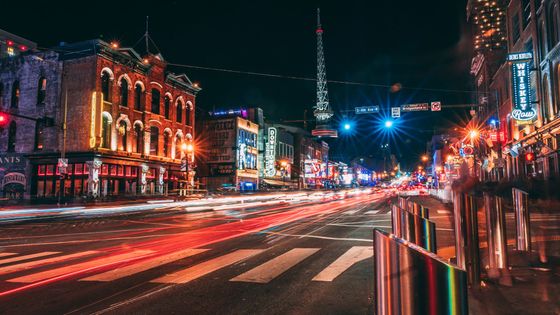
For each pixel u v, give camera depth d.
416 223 4.55
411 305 1.32
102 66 36.53
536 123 29.02
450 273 1.24
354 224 14.73
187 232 13.37
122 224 17.22
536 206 19.34
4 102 39.44
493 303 4.54
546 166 27.72
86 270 7.32
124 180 38.72
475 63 54.97
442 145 98.56
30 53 38.69
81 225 17.23
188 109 49.94
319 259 7.95
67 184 36.22
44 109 37.41
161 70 44.59
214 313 4.70
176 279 6.44
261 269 7.10
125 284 6.16
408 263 1.35
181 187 46.69
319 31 103.88
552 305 4.43
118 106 38.25
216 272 6.91
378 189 100.06
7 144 38.81
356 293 5.45
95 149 35.06
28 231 15.18
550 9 26.08
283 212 22.48
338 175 112.81
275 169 68.31
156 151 43.53
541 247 8.02
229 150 58.53
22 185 37.72
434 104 23.78
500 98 38.78
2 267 7.86
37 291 5.84
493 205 6.12
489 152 42.34
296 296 5.36
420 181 114.00
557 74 25.50
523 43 31.98
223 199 38.12
